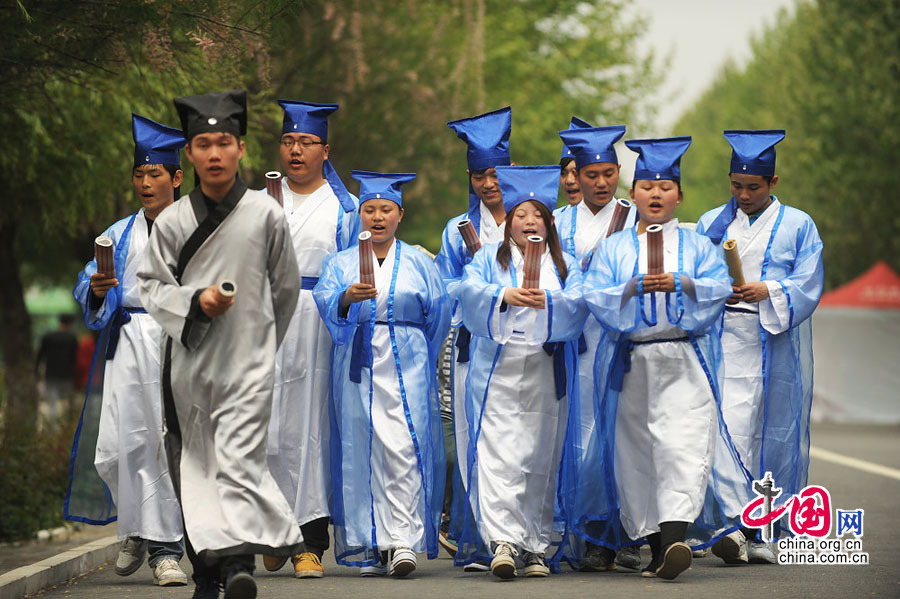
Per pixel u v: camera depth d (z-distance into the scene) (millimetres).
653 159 22562
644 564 24531
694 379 22156
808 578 21922
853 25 80875
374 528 22609
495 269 22625
